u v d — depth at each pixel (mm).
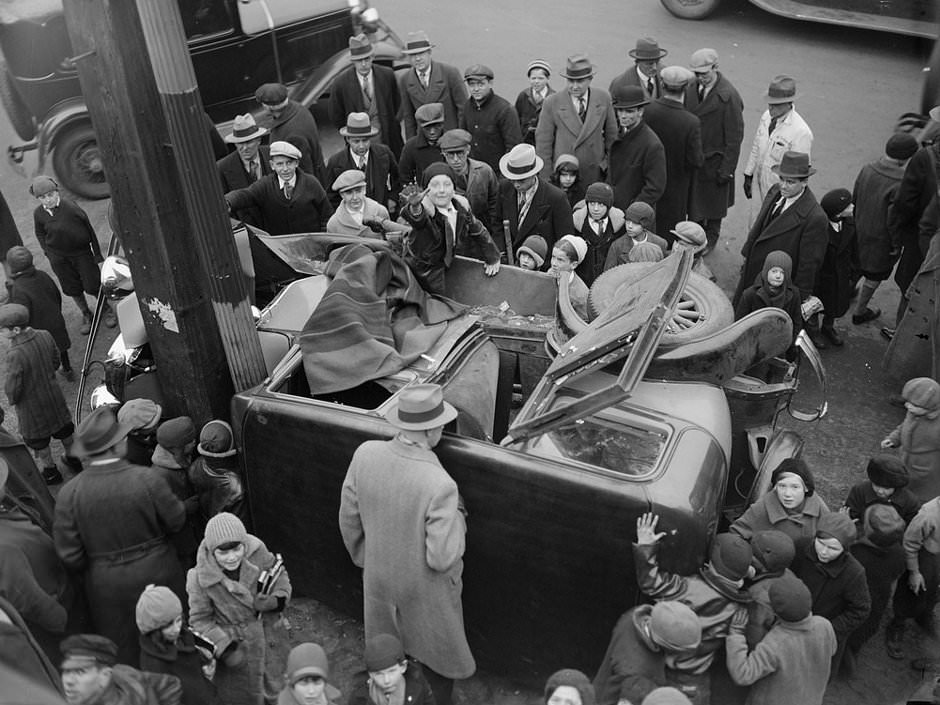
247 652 4301
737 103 7691
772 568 3996
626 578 4035
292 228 6941
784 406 4914
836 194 6641
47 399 5840
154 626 3756
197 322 5008
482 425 4754
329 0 9523
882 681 4742
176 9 4367
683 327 4848
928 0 9484
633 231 6188
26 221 8688
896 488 4609
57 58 8078
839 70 10297
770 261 5898
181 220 4824
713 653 3791
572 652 4309
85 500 4230
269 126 8250
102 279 6191
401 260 5375
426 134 7668
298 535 4809
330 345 4840
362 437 4387
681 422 4336
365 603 4355
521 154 6453
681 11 11992
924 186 6484
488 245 5602
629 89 7074
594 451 4328
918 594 4676
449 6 12695
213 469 4734
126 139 4578
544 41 11555
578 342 4609
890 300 7828
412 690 3914
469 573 4352
